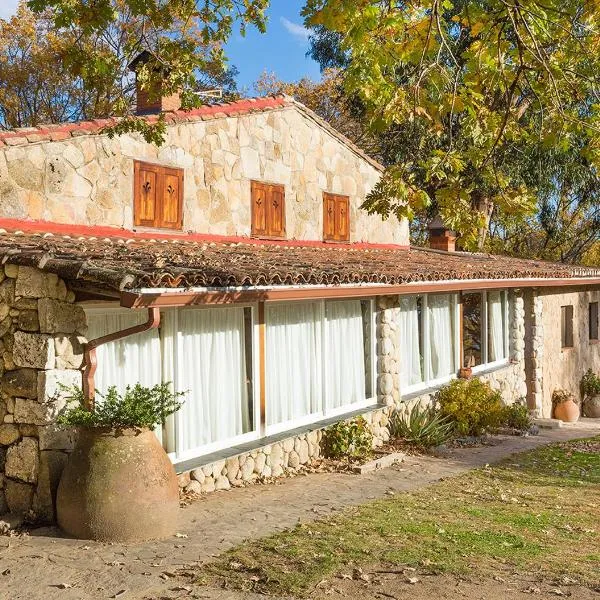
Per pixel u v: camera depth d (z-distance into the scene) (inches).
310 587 232.7
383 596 227.8
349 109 999.6
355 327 503.5
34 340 291.0
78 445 280.7
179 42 317.7
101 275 265.0
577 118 286.2
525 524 326.6
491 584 242.5
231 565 250.2
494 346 688.4
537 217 1109.1
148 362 350.0
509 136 306.2
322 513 327.0
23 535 277.0
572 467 475.2
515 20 263.9
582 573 258.7
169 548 267.4
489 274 531.5
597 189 1074.1
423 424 515.5
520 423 620.1
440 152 284.7
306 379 454.3
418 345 580.1
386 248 663.8
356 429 456.4
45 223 388.8
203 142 491.5
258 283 313.9
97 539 271.3
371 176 661.9
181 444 361.4
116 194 432.1
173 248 405.7
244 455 382.6
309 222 585.9
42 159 391.2
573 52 281.3
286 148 563.2
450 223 277.6
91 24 274.4
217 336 388.8
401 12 261.0
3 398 299.1
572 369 800.3
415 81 285.0
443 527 312.2
